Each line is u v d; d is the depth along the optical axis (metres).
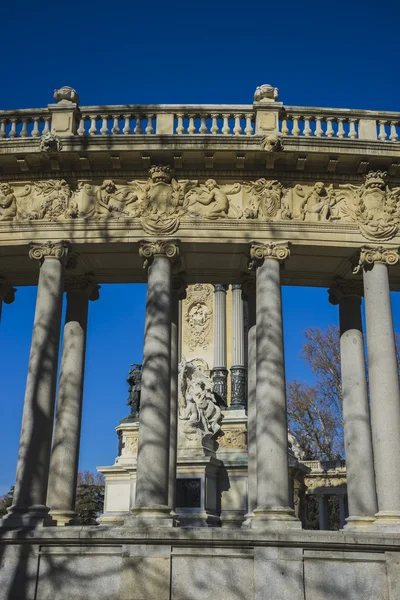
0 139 28.38
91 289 32.59
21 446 25.81
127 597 23.16
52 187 29.12
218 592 23.25
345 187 29.25
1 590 23.70
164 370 26.42
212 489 46.19
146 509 24.45
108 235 28.42
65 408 30.48
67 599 23.56
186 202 28.77
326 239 28.45
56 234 28.58
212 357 60.91
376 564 23.70
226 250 29.09
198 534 23.61
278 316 27.20
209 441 48.72
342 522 68.44
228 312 61.72
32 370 26.67
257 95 29.98
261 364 26.55
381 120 30.16
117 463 53.00
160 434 25.50
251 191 29.00
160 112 29.94
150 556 23.53
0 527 24.39
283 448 25.42
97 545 24.03
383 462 25.62
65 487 29.28
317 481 69.75
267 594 23.06
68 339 31.59
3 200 29.14
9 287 33.94
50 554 24.08
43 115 30.11
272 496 24.78
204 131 29.81
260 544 23.61
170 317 27.53
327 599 23.20
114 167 28.81
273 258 28.09
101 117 30.14
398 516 24.89
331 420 73.31
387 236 28.56
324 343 74.56
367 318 27.81
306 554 23.67
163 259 28.03
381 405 26.25
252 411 30.55
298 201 29.00
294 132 29.66
